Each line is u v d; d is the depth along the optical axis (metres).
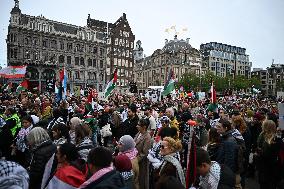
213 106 13.68
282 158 7.14
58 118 9.16
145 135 7.05
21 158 8.01
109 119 14.39
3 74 23.61
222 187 4.27
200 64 111.62
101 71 83.38
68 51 76.19
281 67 154.50
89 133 6.20
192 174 4.25
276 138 7.32
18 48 68.00
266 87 158.75
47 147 5.20
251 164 10.01
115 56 91.19
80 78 78.69
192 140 4.36
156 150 6.44
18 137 7.94
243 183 8.34
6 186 2.98
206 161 4.21
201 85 86.12
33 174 5.04
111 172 3.85
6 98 18.02
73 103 17.91
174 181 3.71
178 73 105.31
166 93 19.36
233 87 93.00
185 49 108.06
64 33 75.19
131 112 10.62
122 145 6.03
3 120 11.16
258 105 23.69
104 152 3.95
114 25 96.19
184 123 9.19
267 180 7.33
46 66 71.44
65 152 4.55
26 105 14.08
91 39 80.69
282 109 8.77
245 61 142.25
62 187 4.19
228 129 6.63
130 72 95.25
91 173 4.22
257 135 10.63
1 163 3.15
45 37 72.12
